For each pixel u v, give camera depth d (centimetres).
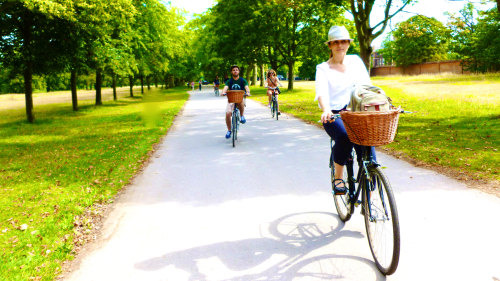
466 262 303
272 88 1325
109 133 1188
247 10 3077
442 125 1000
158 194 521
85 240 380
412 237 351
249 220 414
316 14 2902
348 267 306
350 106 309
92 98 4188
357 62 355
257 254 334
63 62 1677
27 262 335
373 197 313
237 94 830
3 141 1144
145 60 2831
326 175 583
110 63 1980
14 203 514
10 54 1560
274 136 959
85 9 1418
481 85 2555
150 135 1062
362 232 374
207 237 375
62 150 935
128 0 1577
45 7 1184
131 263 328
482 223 374
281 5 1791
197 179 589
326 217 416
